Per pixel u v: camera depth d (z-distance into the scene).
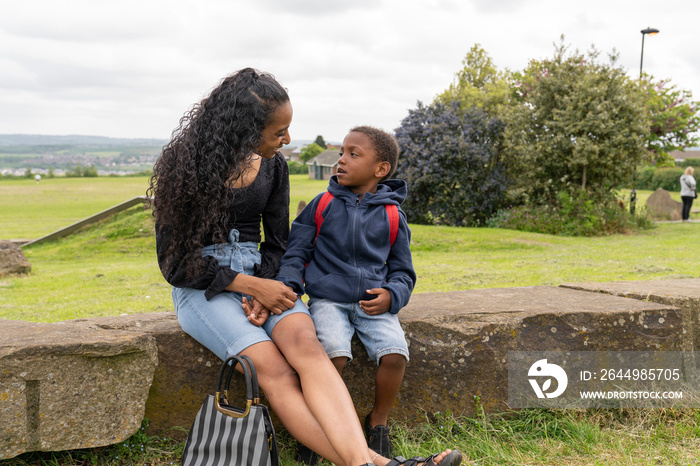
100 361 2.23
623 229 16.38
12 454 2.11
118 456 2.38
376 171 2.63
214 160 2.30
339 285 2.50
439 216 18.25
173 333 2.51
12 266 9.87
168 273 2.34
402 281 2.58
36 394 2.16
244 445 2.04
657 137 20.59
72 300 6.97
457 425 2.73
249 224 2.55
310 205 2.71
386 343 2.44
